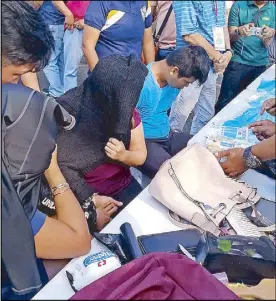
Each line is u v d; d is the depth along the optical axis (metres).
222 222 1.56
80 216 1.46
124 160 1.94
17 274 1.26
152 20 3.02
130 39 2.62
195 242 1.49
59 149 1.80
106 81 1.81
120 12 2.53
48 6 2.98
